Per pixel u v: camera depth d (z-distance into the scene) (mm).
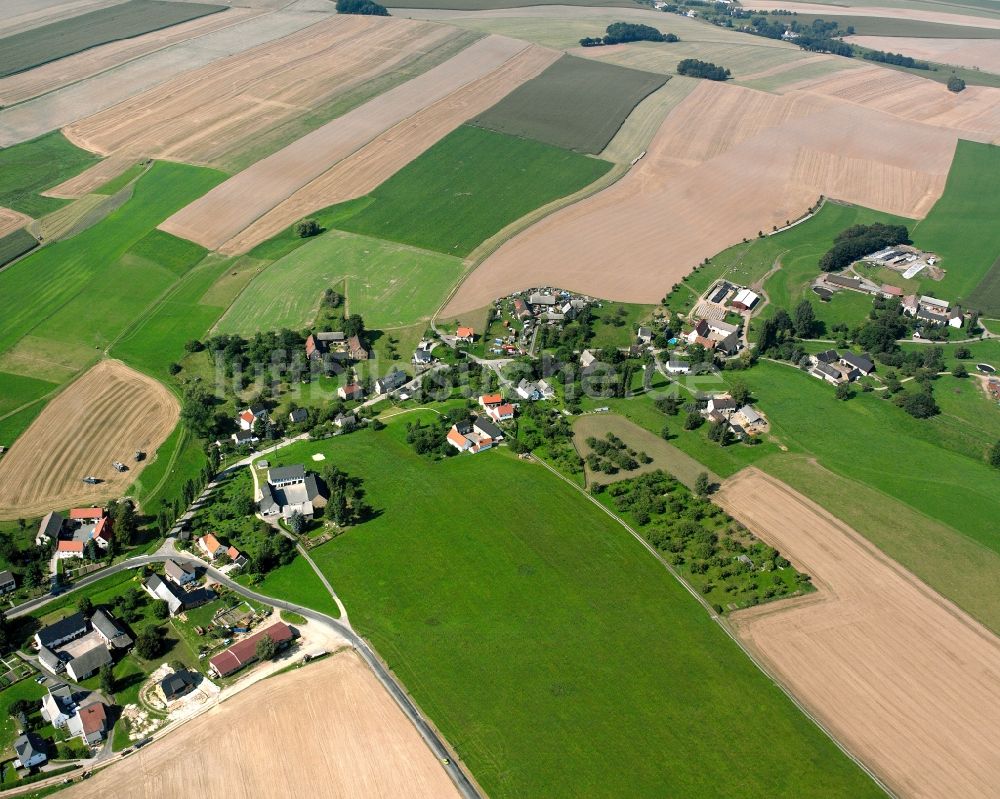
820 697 123625
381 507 159875
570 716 119688
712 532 154250
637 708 121062
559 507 160500
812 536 154250
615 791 109750
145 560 147375
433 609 137625
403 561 147250
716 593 141750
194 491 160250
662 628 134500
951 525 157375
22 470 168500
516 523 156250
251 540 151250
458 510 159250
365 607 138000
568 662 128250
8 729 118250
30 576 142375
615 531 154750
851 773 112938
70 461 171625
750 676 126625
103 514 154625
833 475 170875
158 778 111375
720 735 117438
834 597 141000
